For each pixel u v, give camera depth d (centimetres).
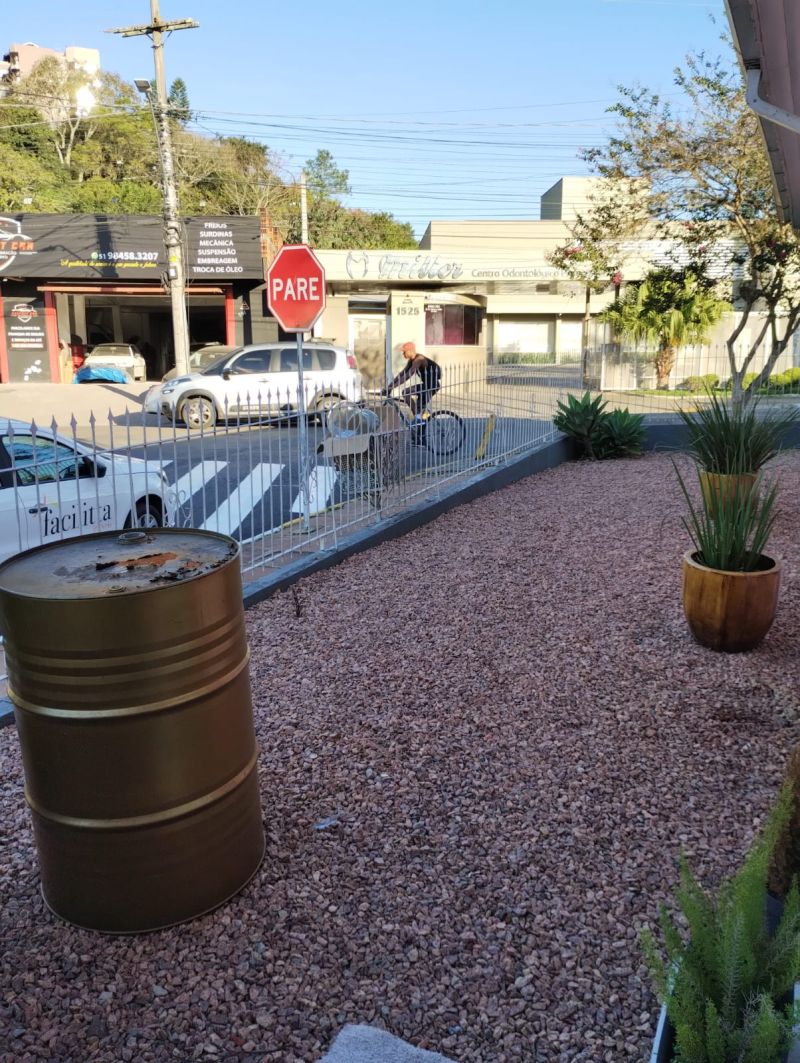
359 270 3000
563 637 480
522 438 1100
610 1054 207
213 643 241
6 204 3881
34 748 236
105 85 5431
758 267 1121
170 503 705
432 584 592
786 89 508
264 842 287
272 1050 211
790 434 1155
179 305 2291
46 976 235
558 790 323
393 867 279
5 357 2683
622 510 812
